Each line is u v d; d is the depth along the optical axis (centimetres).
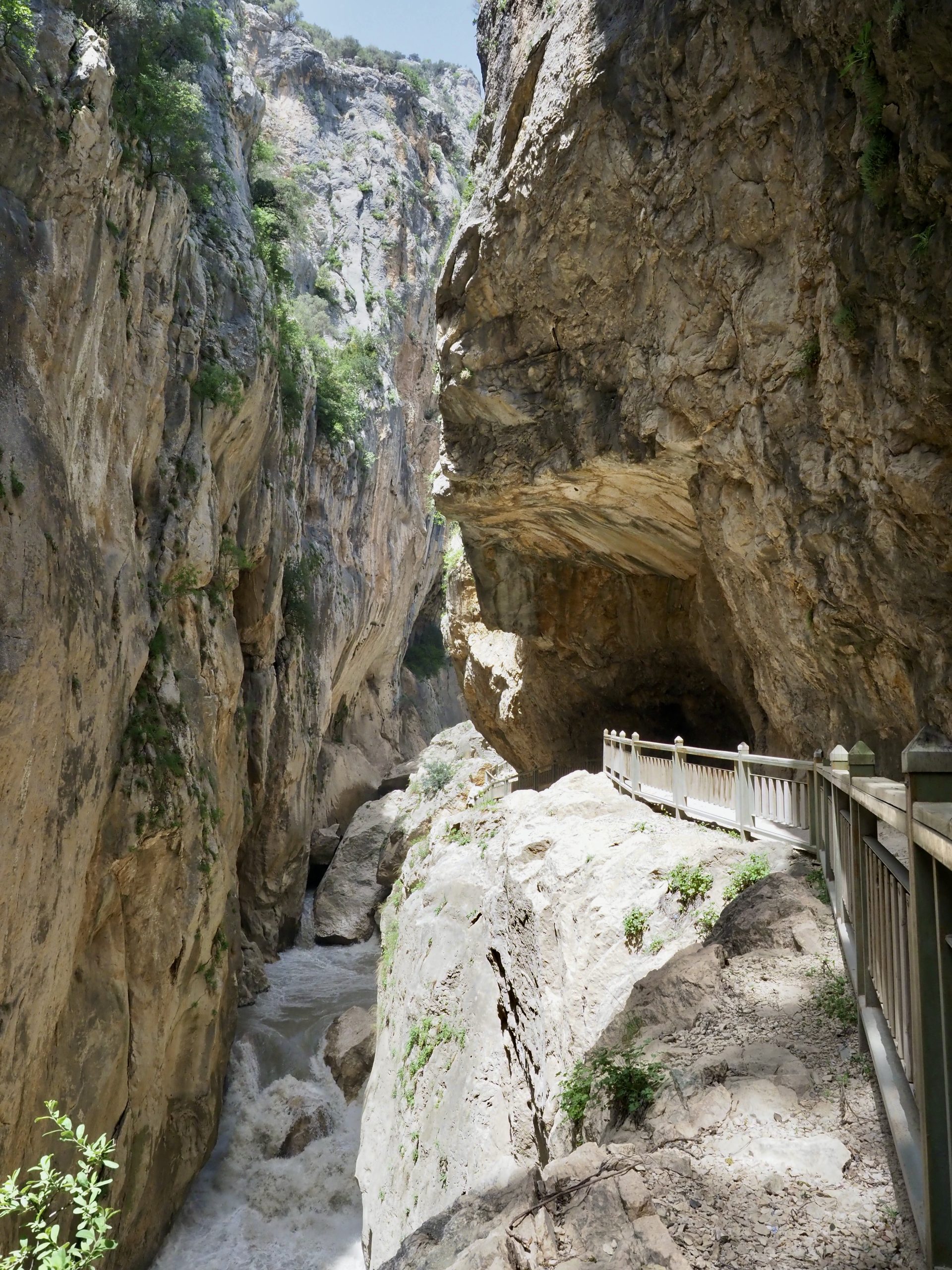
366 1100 1858
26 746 1295
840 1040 516
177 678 1992
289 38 5781
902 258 759
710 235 1091
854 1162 404
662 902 903
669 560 1780
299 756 3303
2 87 1297
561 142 1223
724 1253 346
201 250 2308
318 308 4375
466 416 1566
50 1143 1447
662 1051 558
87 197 1476
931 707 956
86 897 1633
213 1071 2106
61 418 1440
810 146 899
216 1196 2034
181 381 2092
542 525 1823
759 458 1098
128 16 1827
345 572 4197
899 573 934
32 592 1305
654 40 1075
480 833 1867
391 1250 1438
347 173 5553
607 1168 406
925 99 681
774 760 946
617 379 1327
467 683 2934
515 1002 1202
